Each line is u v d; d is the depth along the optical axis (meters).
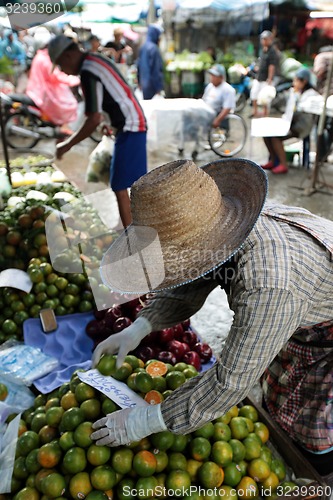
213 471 1.57
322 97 5.86
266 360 1.22
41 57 6.71
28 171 4.49
